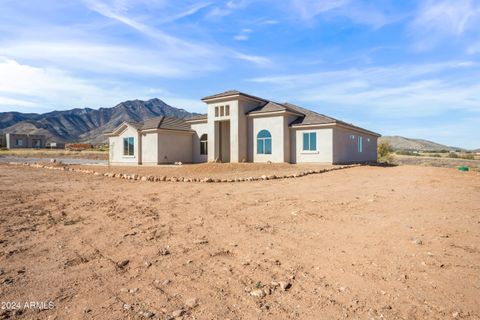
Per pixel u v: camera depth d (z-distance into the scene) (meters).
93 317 2.72
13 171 18.72
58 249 4.56
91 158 47.12
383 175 15.52
